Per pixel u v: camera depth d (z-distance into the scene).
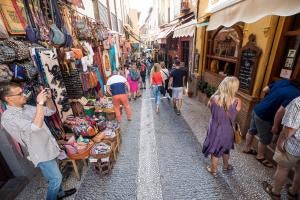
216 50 5.68
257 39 3.24
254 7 2.62
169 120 4.84
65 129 3.09
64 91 3.16
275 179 2.18
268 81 3.12
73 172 2.96
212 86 5.60
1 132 2.38
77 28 4.14
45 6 3.07
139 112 5.55
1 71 1.90
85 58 4.04
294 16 2.65
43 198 2.50
